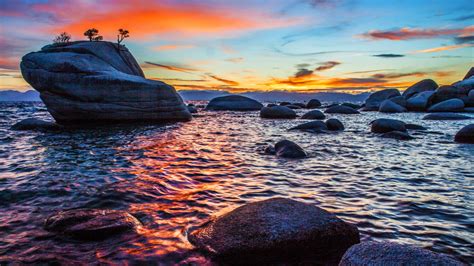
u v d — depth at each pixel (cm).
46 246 422
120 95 2528
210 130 2033
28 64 2473
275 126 2352
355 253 335
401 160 1045
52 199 620
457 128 2062
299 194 669
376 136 1706
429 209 573
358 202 614
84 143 1398
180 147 1310
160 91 2648
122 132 1855
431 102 4169
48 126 2052
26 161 993
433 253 320
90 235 446
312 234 408
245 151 1227
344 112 3875
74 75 2425
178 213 551
